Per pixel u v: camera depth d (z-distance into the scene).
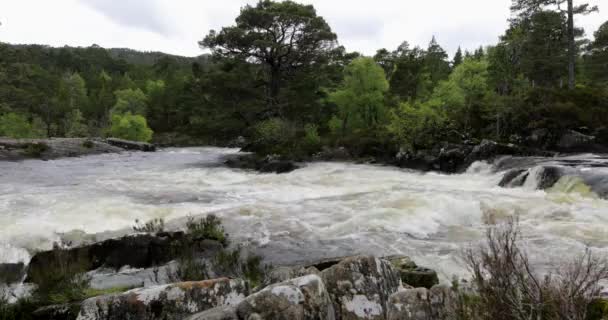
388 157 26.77
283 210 11.66
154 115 73.81
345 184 17.91
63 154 30.38
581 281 3.08
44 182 18.00
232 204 13.10
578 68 54.91
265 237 9.09
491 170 20.38
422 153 24.38
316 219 10.61
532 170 15.45
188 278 5.87
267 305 3.03
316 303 3.16
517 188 15.45
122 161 29.20
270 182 18.81
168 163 28.59
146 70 125.44
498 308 2.94
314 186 17.44
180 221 10.27
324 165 26.09
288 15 41.72
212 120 47.53
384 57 52.56
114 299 3.55
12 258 7.54
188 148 51.16
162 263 7.04
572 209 10.89
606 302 3.42
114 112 70.06
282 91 44.94
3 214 10.82
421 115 26.08
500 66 29.41
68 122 61.44
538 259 7.07
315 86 45.22
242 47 43.91
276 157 28.08
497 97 26.61
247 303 3.04
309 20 42.50
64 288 4.89
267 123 35.88
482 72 27.31
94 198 13.93
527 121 25.62
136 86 98.50
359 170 23.44
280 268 6.32
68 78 89.56
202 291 3.76
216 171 24.31
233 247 8.33
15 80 62.25
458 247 8.19
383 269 4.17
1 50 58.78
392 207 11.59
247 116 46.12
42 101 67.06
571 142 23.41
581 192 12.92
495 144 22.11
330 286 3.75
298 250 8.21
